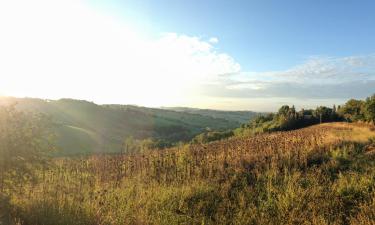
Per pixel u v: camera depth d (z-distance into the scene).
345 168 19.97
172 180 20.23
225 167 21.92
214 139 75.81
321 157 22.80
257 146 29.14
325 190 15.41
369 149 25.48
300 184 16.73
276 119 82.69
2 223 9.64
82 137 79.94
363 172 18.16
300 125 79.19
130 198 14.75
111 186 19.09
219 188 16.95
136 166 24.95
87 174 23.06
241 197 15.09
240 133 80.00
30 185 14.12
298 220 12.11
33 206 11.02
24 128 13.20
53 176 20.03
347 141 28.56
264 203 14.45
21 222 9.88
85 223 10.09
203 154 26.95
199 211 14.12
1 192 12.08
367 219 11.24
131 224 10.82
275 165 20.23
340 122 73.19
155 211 13.31
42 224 9.87
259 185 17.27
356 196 14.73
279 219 12.56
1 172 12.68
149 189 16.50
